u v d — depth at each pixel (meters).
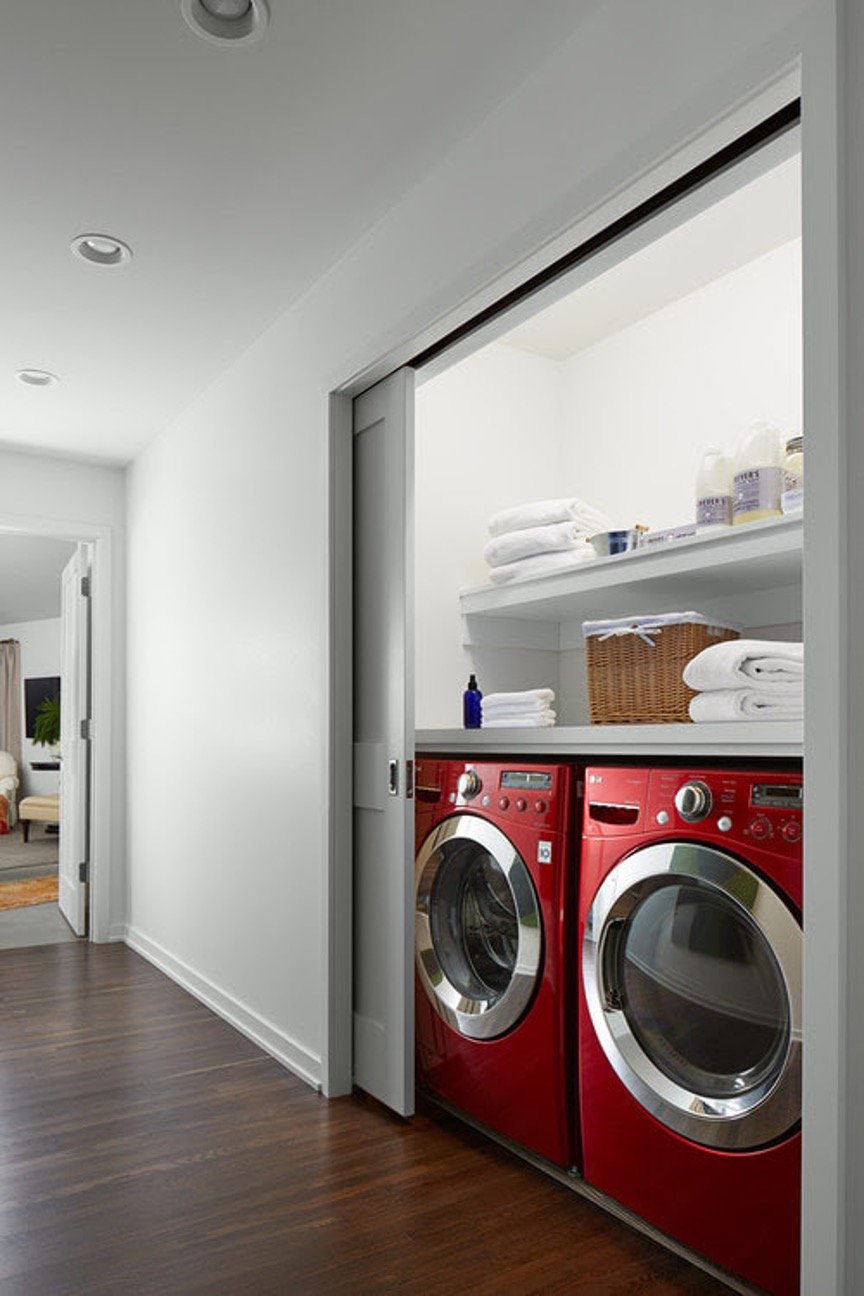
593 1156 1.95
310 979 2.75
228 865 3.36
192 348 3.30
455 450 3.35
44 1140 2.32
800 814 1.59
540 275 2.03
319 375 2.79
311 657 2.81
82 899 4.72
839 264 1.29
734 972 1.72
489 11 1.73
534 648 3.43
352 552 2.76
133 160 2.19
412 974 2.46
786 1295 1.56
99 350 3.30
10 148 2.14
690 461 3.12
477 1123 2.39
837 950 1.25
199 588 3.71
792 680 1.89
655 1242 1.85
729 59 1.48
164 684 4.09
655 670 2.34
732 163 1.61
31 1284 1.71
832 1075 1.25
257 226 2.49
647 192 1.70
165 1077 2.75
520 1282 1.71
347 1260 1.78
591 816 2.00
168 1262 1.78
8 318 3.03
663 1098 1.79
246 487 3.30
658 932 1.86
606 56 1.72
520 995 2.16
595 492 3.49
